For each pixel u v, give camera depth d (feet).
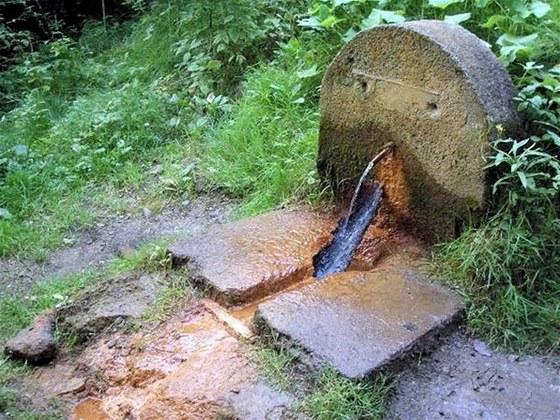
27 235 14.34
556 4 13.79
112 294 11.39
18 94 22.99
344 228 12.26
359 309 9.70
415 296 10.07
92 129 18.19
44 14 27.35
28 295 12.38
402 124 11.41
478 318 9.83
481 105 10.13
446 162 10.87
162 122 18.19
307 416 8.13
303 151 14.76
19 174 16.21
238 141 16.06
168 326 10.44
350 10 15.92
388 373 8.73
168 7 21.63
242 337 9.66
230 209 14.74
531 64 11.32
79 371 10.19
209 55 19.31
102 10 28.89
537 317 9.91
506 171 10.41
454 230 11.12
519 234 10.14
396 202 12.00
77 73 22.82
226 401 8.46
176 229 14.35
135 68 21.53
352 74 12.02
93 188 16.37
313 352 8.84
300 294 10.06
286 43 18.65
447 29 10.91
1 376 10.05
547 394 8.75
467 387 8.85
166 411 8.69
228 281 10.82
